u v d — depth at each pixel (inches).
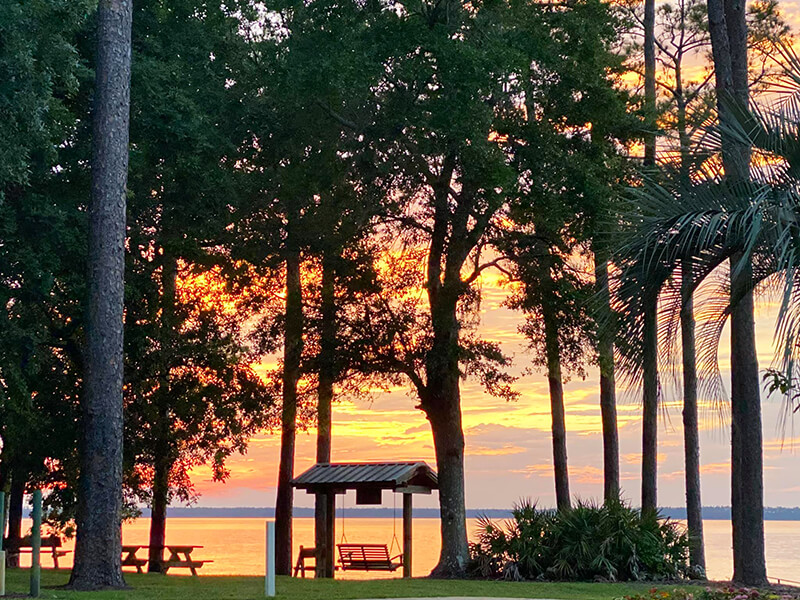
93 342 742.5
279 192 1003.9
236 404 1105.4
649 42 1328.7
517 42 943.7
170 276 1089.4
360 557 1189.1
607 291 460.8
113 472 737.0
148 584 789.9
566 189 966.4
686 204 441.1
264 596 644.7
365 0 922.7
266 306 1111.0
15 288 836.6
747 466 811.4
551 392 1269.7
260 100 1018.7
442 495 1056.2
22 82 677.3
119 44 768.3
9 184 804.6
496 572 990.4
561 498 1243.8
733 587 795.4
